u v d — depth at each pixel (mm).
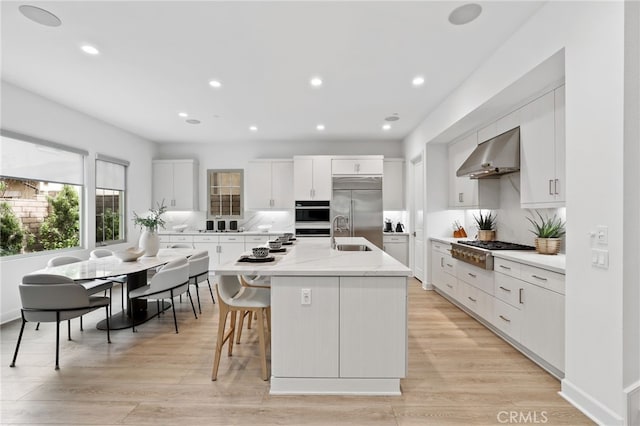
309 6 2199
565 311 2020
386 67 3121
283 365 2076
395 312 2059
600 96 1732
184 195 6305
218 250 6047
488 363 2492
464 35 2561
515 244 3520
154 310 3852
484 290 3195
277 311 2074
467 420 1809
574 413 1856
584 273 1847
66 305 2502
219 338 2256
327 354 2070
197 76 3336
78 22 2371
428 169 4809
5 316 3383
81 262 3426
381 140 6430
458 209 4781
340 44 2703
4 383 2199
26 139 3635
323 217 5965
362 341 2066
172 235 6051
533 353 2504
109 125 5113
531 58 2311
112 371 2365
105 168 5059
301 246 3422
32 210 3889
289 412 1881
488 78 2930
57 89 3656
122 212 5523
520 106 2963
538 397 2025
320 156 6004
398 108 4379
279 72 3242
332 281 2064
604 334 1726
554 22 2072
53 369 2398
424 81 3451
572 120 1922
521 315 2588
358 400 2002
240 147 6566
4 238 3555
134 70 3184
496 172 3393
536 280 2391
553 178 2535
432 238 4742
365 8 2221
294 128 5457
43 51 2799
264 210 6422
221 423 1781
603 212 1721
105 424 1771
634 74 1615
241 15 2295
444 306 4023
